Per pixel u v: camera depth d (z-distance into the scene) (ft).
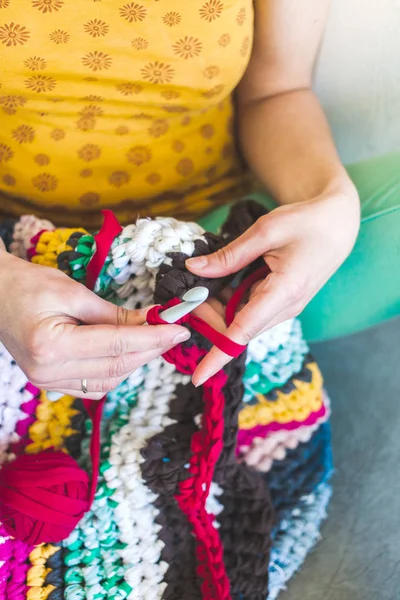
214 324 2.30
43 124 2.60
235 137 3.05
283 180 2.73
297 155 2.74
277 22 2.70
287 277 2.27
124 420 2.46
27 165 2.68
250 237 2.29
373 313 2.84
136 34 2.43
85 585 2.40
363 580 2.79
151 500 2.40
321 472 2.73
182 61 2.52
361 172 2.81
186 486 2.28
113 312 2.24
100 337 2.11
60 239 2.48
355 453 3.09
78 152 2.68
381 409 3.22
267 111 2.90
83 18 2.37
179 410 2.41
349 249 2.46
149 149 2.75
